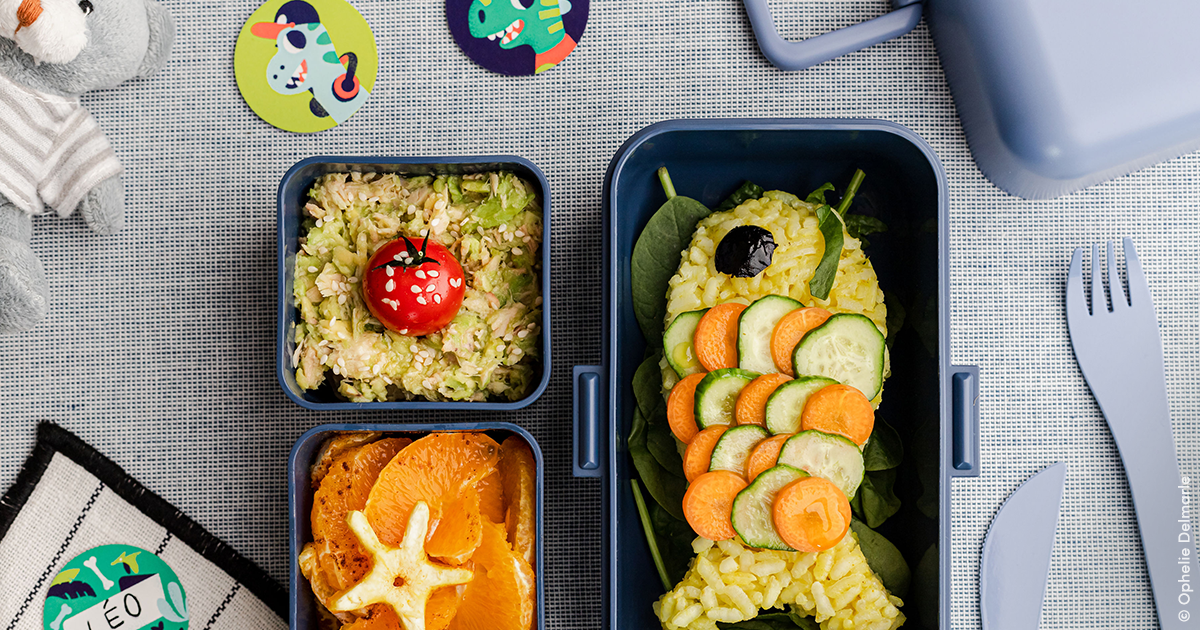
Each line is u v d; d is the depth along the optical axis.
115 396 0.47
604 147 0.47
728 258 0.43
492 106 0.47
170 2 0.47
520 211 0.44
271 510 0.47
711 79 0.47
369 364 0.44
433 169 0.44
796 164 0.46
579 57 0.47
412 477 0.43
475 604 0.43
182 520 0.47
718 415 0.43
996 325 0.47
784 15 0.47
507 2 0.47
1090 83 0.44
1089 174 0.45
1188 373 0.47
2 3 0.42
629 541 0.45
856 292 0.44
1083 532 0.47
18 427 0.47
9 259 0.45
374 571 0.42
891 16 0.46
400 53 0.47
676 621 0.43
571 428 0.46
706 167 0.46
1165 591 0.46
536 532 0.43
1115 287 0.47
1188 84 0.44
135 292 0.47
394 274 0.43
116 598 0.46
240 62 0.47
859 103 0.47
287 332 0.44
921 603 0.44
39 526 0.47
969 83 0.46
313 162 0.43
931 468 0.43
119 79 0.46
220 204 0.47
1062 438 0.47
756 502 0.42
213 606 0.46
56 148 0.46
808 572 0.43
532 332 0.44
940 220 0.43
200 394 0.47
